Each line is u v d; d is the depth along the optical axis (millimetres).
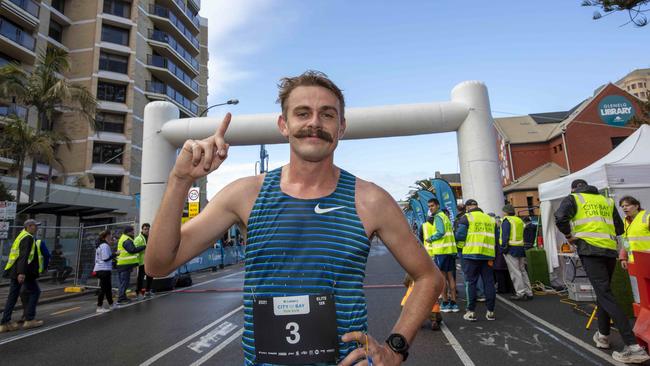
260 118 9023
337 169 1216
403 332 1044
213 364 4086
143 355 4484
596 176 6277
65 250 11633
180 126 9422
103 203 25078
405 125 8617
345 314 998
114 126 29781
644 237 4652
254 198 1166
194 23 40625
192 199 10594
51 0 29000
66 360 4426
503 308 6312
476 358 3996
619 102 27719
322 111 1142
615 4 5730
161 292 9594
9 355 4711
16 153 16406
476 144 8477
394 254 1171
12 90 15703
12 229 11133
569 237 4129
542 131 32031
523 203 27734
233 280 11734
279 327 980
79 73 29516
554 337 4582
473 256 5570
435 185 8898
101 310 7367
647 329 3629
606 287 3879
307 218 1059
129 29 31750
